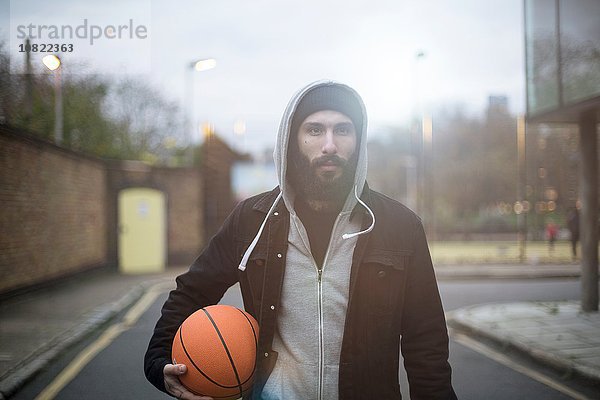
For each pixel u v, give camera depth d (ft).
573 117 31.94
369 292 6.07
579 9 28.40
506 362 23.24
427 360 6.23
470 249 92.79
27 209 37.65
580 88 28.73
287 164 6.34
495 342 26.32
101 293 39.70
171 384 6.07
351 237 6.10
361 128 6.26
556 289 45.47
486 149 146.72
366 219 6.20
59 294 39.22
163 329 6.49
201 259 6.72
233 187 78.02
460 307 36.47
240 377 6.06
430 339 6.29
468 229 123.54
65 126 61.16
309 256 6.18
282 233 6.19
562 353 22.74
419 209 99.81
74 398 18.26
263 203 6.48
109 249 57.11
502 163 143.13
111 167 57.36
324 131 6.07
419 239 6.37
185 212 60.39
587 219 31.99
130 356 23.39
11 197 35.17
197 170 60.64
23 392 18.84
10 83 43.34
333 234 6.19
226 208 73.46
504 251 86.79
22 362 21.31
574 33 28.89
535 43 32.83
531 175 114.42
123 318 31.89
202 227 61.46
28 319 29.66
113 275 53.06
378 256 6.08
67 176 45.57
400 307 6.18
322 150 5.97
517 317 30.96
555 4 30.48
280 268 6.14
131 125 82.94
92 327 27.96
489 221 125.49
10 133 34.55
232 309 6.40
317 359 6.05
